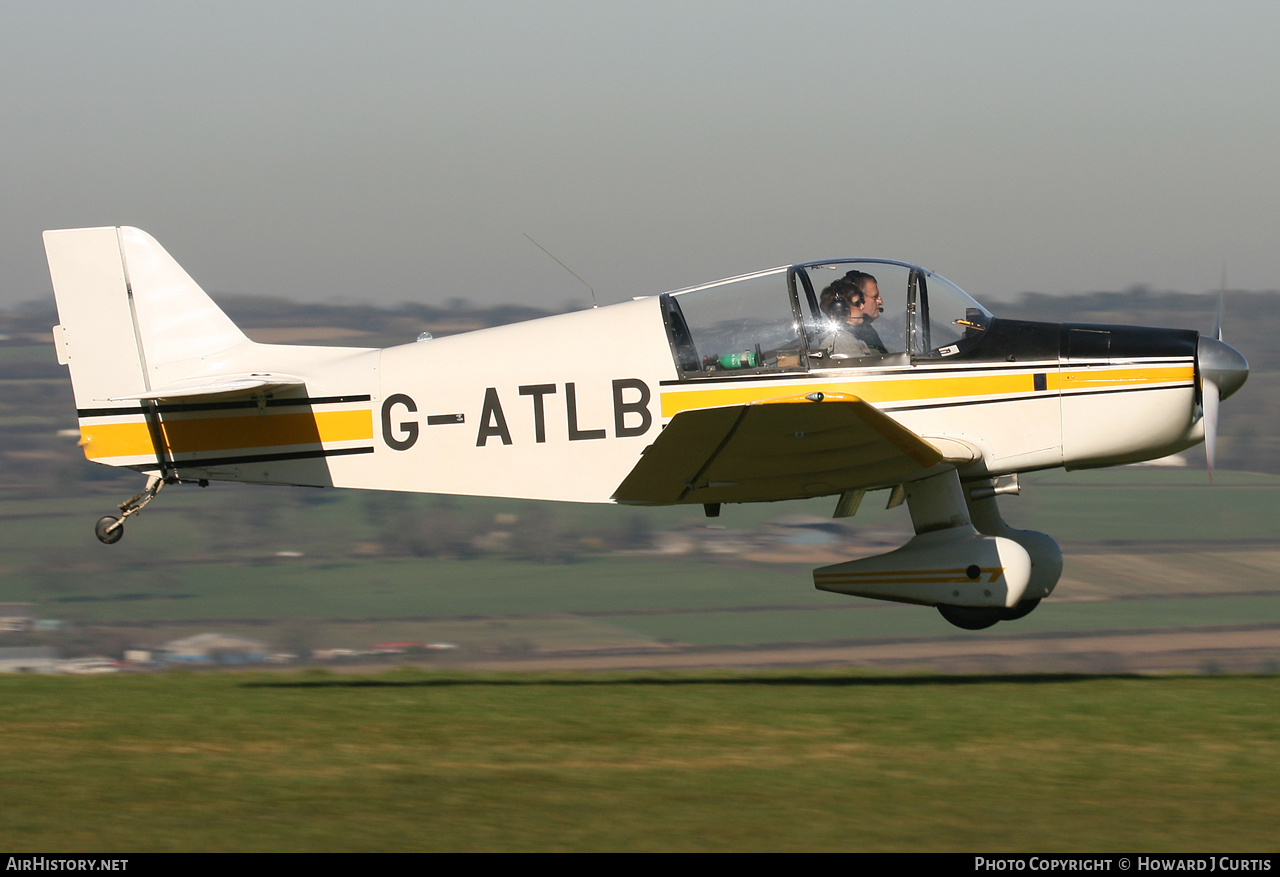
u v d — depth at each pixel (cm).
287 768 1788
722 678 2741
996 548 2623
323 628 15712
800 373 2775
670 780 1692
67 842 1449
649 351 2828
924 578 2653
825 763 1766
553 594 17638
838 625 14638
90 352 3022
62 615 16762
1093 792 1605
